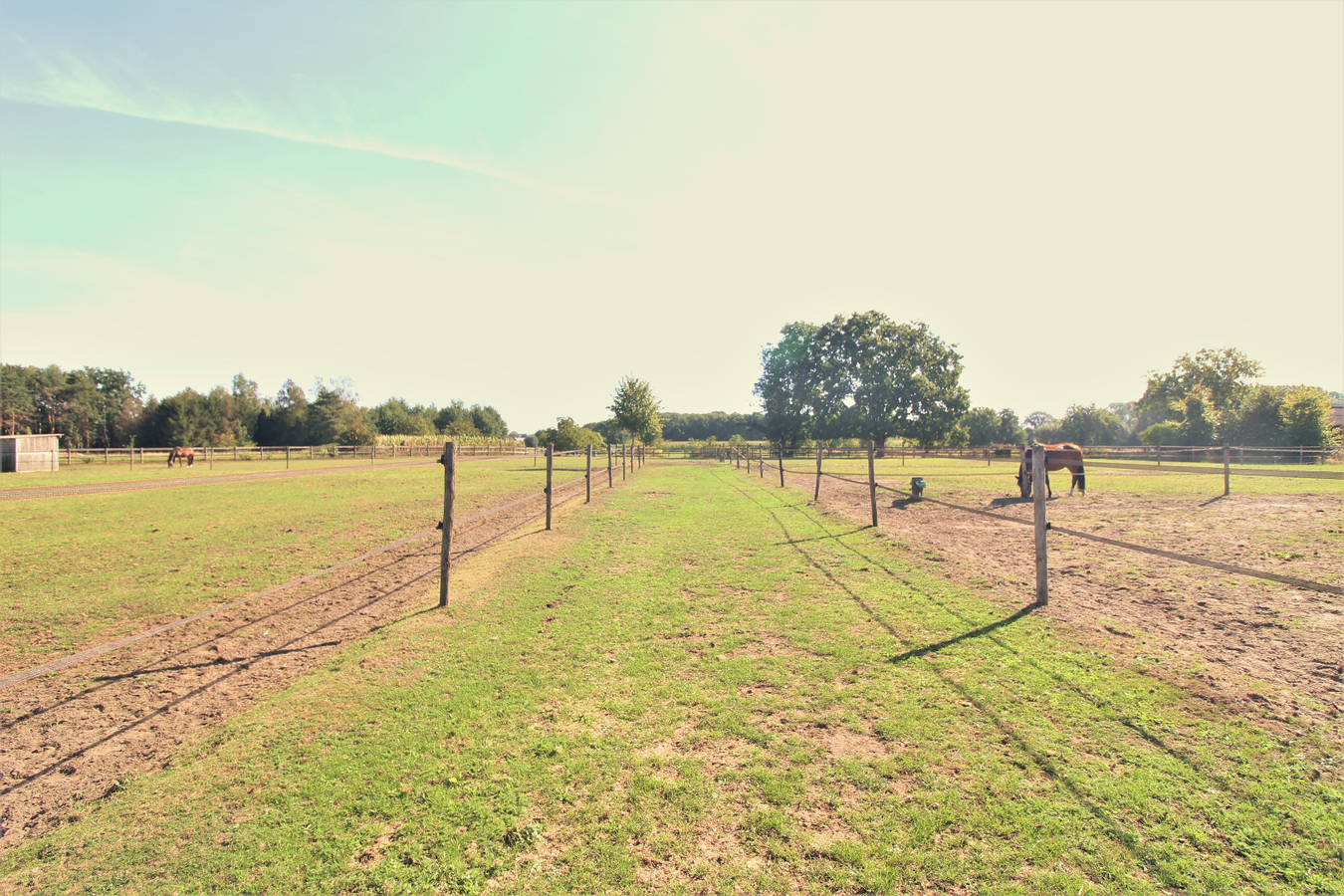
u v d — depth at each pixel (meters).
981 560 7.57
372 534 9.86
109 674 4.46
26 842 2.62
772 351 61.50
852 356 55.00
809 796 2.76
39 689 4.21
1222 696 3.62
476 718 3.62
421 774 3.04
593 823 2.62
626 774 2.99
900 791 2.78
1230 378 57.44
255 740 3.44
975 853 2.37
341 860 2.44
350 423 71.31
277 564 7.72
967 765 2.98
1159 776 2.83
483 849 2.48
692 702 3.77
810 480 21.97
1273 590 5.90
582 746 3.26
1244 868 2.23
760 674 4.18
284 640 5.14
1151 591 5.96
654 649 4.71
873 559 7.80
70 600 6.19
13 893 2.30
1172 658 4.21
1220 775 2.82
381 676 4.29
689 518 11.89
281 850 2.52
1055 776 2.86
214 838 2.61
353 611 5.91
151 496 15.59
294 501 14.44
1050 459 14.13
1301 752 2.99
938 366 54.09
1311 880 2.15
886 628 5.02
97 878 2.38
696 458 50.41
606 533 10.17
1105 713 3.46
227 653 4.86
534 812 2.71
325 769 3.12
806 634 4.95
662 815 2.66
